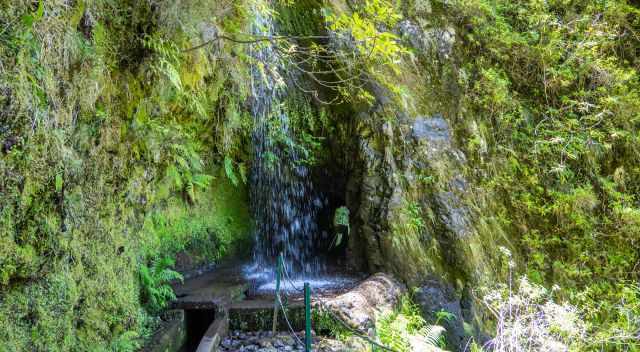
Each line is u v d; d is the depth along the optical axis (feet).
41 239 9.82
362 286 18.07
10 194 8.80
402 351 15.20
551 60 25.99
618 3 27.12
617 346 20.84
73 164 10.59
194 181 18.29
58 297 10.44
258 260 24.43
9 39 8.22
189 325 16.49
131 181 13.89
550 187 24.00
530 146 24.63
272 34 19.43
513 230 23.00
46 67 9.13
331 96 22.56
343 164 23.50
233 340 15.10
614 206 24.36
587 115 25.79
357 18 14.15
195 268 20.92
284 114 22.84
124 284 13.67
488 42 25.36
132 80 12.43
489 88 24.38
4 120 8.30
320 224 25.71
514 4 26.86
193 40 13.44
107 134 12.08
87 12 10.41
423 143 22.06
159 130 14.19
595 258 23.54
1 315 8.87
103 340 12.29
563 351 16.98
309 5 21.17
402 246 20.52
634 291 22.85
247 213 25.58
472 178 22.62
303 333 15.46
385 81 21.31
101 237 12.42
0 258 8.70
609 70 25.99
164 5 11.78
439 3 25.16
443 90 23.63
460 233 20.77
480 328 19.47
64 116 10.02
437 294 19.92
